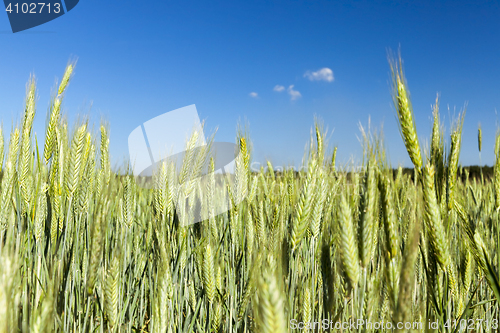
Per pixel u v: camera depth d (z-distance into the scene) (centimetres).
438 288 199
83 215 289
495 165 335
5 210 278
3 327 128
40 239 275
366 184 190
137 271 319
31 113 324
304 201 231
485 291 308
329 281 236
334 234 240
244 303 241
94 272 215
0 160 327
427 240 210
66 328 231
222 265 286
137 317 323
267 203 383
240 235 330
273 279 112
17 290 147
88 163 312
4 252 143
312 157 246
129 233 325
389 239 168
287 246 268
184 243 271
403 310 144
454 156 225
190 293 308
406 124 198
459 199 304
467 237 224
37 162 317
